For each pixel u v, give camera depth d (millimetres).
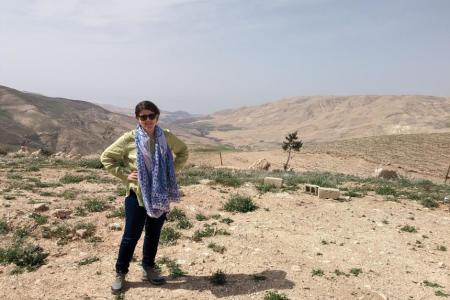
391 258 8250
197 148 115688
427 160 86125
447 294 6703
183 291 5996
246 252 7715
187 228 9125
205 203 11586
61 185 13664
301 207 12039
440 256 8633
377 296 6363
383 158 85438
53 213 9227
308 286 6441
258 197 12883
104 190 13031
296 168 70500
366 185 17641
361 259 8047
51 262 6973
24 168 18719
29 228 8281
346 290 6477
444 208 13516
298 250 8219
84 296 5785
